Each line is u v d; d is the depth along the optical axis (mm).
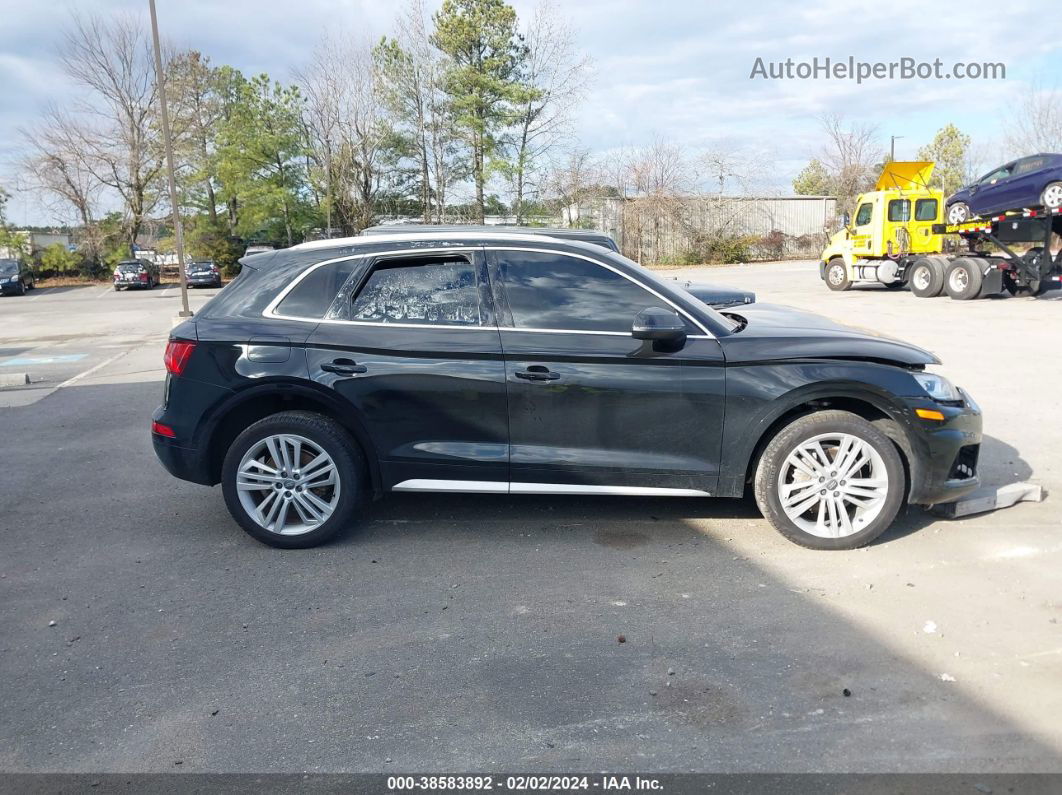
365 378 4488
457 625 3688
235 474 4598
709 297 8070
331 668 3338
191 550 4691
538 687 3154
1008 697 2998
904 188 22031
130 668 3379
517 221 43719
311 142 46344
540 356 4418
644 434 4449
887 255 21891
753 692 3076
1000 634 3477
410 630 3650
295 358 4535
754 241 44406
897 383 4324
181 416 4645
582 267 4578
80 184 50500
